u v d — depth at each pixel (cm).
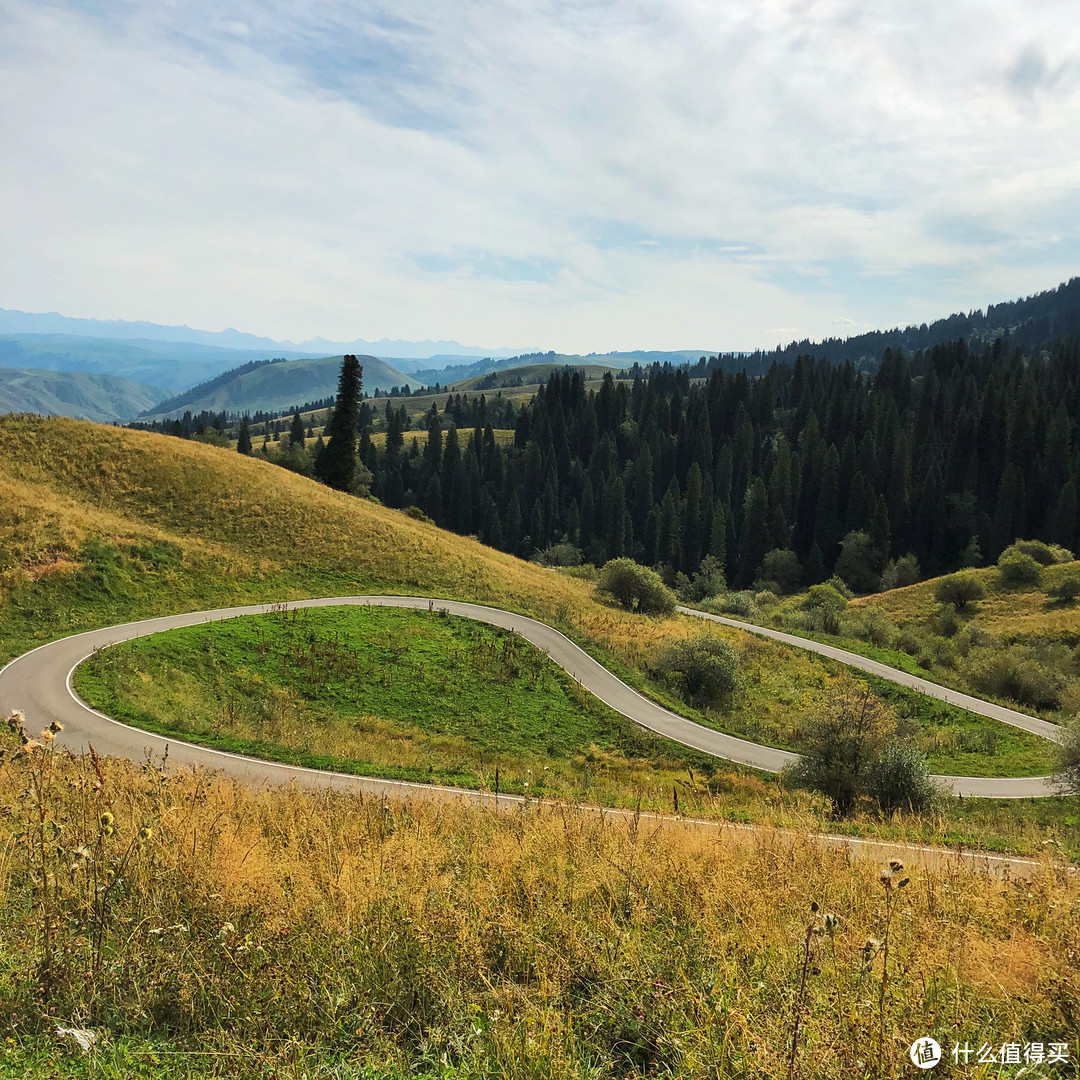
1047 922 478
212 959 370
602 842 643
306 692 2930
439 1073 306
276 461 10894
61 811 567
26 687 2322
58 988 343
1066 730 2703
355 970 369
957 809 2377
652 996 354
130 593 3619
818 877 579
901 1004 339
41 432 5306
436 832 716
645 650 4469
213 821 597
